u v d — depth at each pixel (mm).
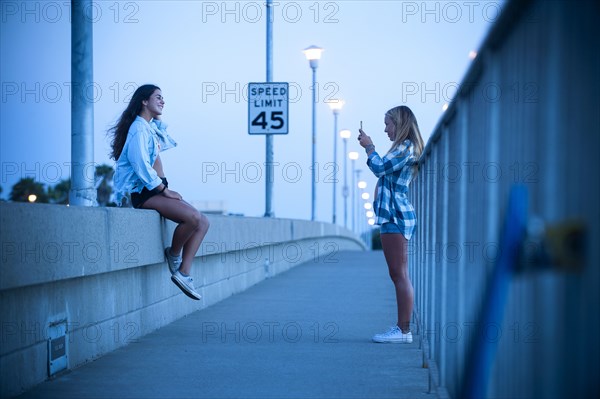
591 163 5723
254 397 16094
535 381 7383
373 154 23625
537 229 7211
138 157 23859
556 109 6535
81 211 18266
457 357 12336
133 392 16422
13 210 14516
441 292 15047
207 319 29609
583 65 5852
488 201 9727
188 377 18156
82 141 25500
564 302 6379
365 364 20109
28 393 15953
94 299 20453
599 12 5504
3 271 14086
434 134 16766
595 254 5676
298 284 46719
